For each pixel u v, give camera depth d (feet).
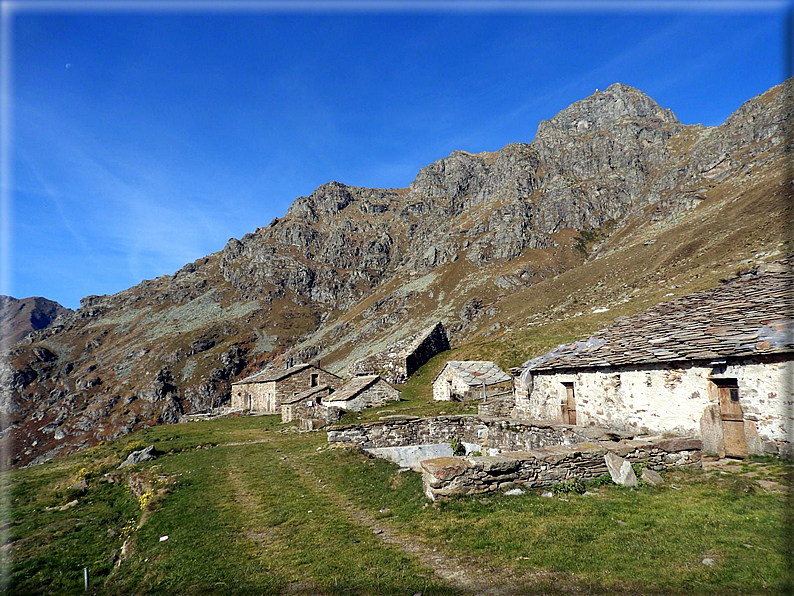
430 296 586.86
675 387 41.93
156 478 62.28
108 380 609.01
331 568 25.59
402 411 105.29
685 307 54.80
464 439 62.49
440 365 176.96
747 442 35.99
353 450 60.70
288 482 50.70
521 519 28.37
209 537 34.50
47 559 40.04
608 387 49.90
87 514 54.85
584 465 34.73
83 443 467.52
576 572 21.34
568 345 63.87
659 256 302.04
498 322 348.59
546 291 386.11
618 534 24.89
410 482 42.11
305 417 121.60
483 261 638.53
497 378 118.52
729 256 199.52
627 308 179.32
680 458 36.11
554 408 59.98
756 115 574.15
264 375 192.13
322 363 517.55
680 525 25.13
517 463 34.09
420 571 23.61
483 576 22.12
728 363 37.47
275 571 26.40
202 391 545.85
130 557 34.35
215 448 85.40
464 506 31.68
